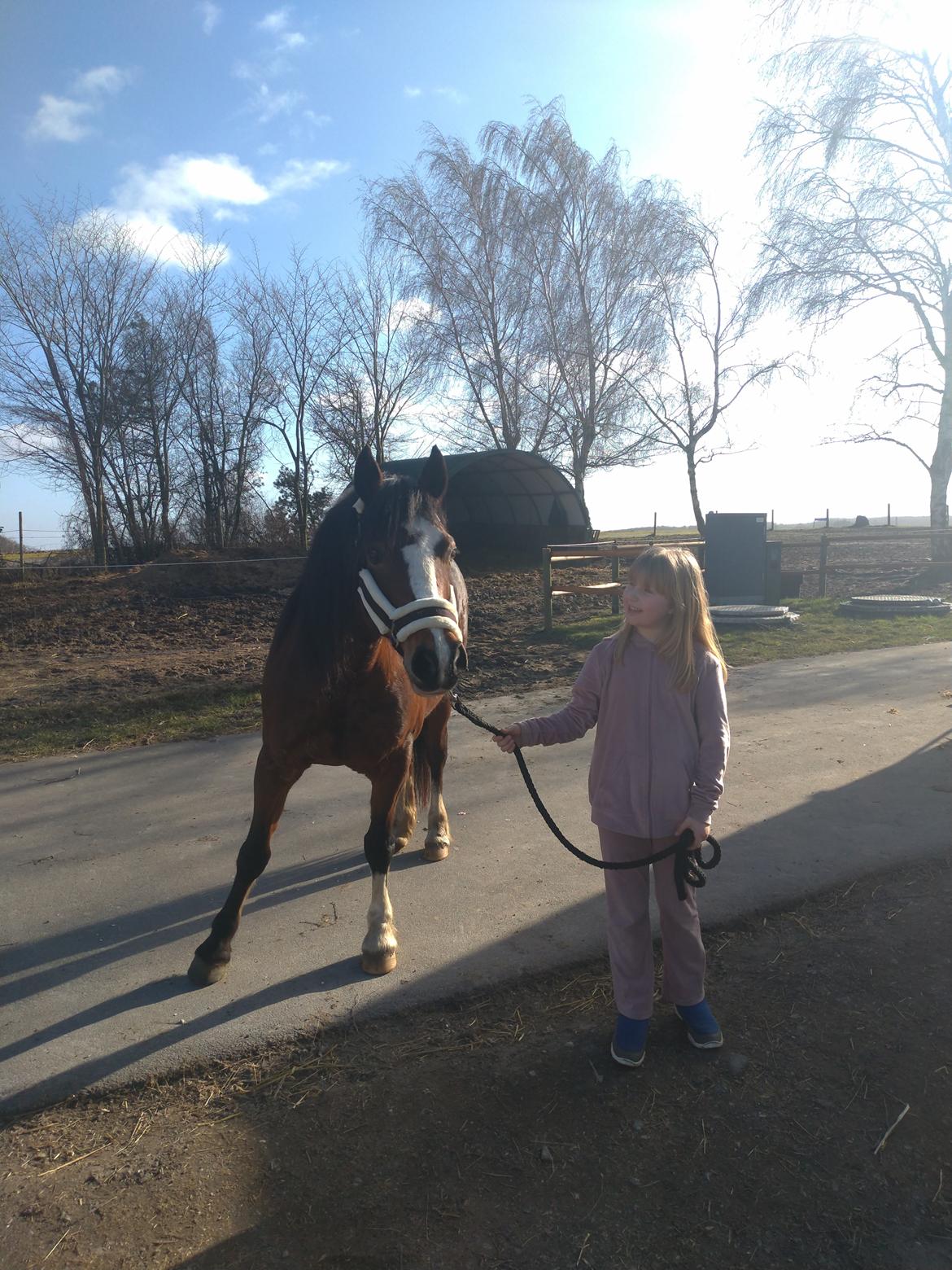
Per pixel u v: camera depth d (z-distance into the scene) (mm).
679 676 2371
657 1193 2018
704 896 3488
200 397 23219
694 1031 2551
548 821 2541
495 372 22703
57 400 20172
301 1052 2584
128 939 3299
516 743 2539
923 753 5414
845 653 9211
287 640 3006
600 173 21609
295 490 23859
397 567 2629
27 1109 2346
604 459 23391
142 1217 1980
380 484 2938
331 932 3307
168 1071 2486
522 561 19609
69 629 11805
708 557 12445
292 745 3014
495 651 9555
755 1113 2283
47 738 6344
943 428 17922
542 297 22203
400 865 3959
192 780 5324
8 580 15602
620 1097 2350
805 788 4816
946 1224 1924
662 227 21547
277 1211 1990
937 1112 2271
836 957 3057
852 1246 1865
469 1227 1931
